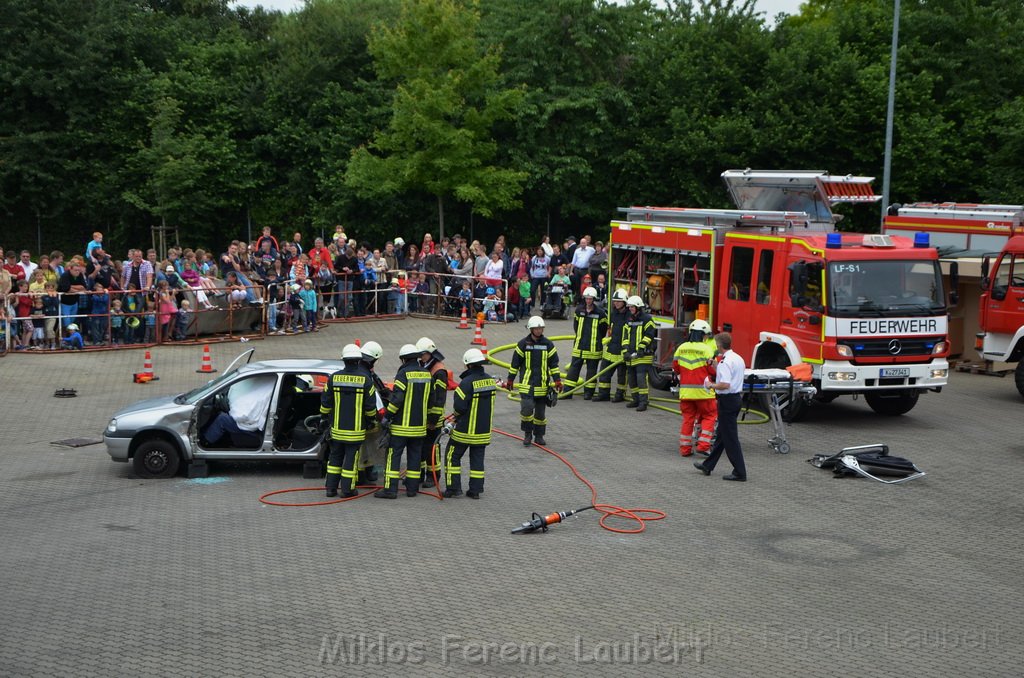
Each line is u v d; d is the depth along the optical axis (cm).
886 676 745
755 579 948
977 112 3394
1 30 3650
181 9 5103
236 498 1206
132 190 3684
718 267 1788
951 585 940
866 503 1207
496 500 1212
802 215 1742
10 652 766
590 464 1387
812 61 3569
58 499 1197
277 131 3788
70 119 3684
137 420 1282
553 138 3647
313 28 3934
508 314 2723
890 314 1558
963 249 2314
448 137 3288
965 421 1667
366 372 1212
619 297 1797
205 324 2316
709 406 1409
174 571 951
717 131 3453
